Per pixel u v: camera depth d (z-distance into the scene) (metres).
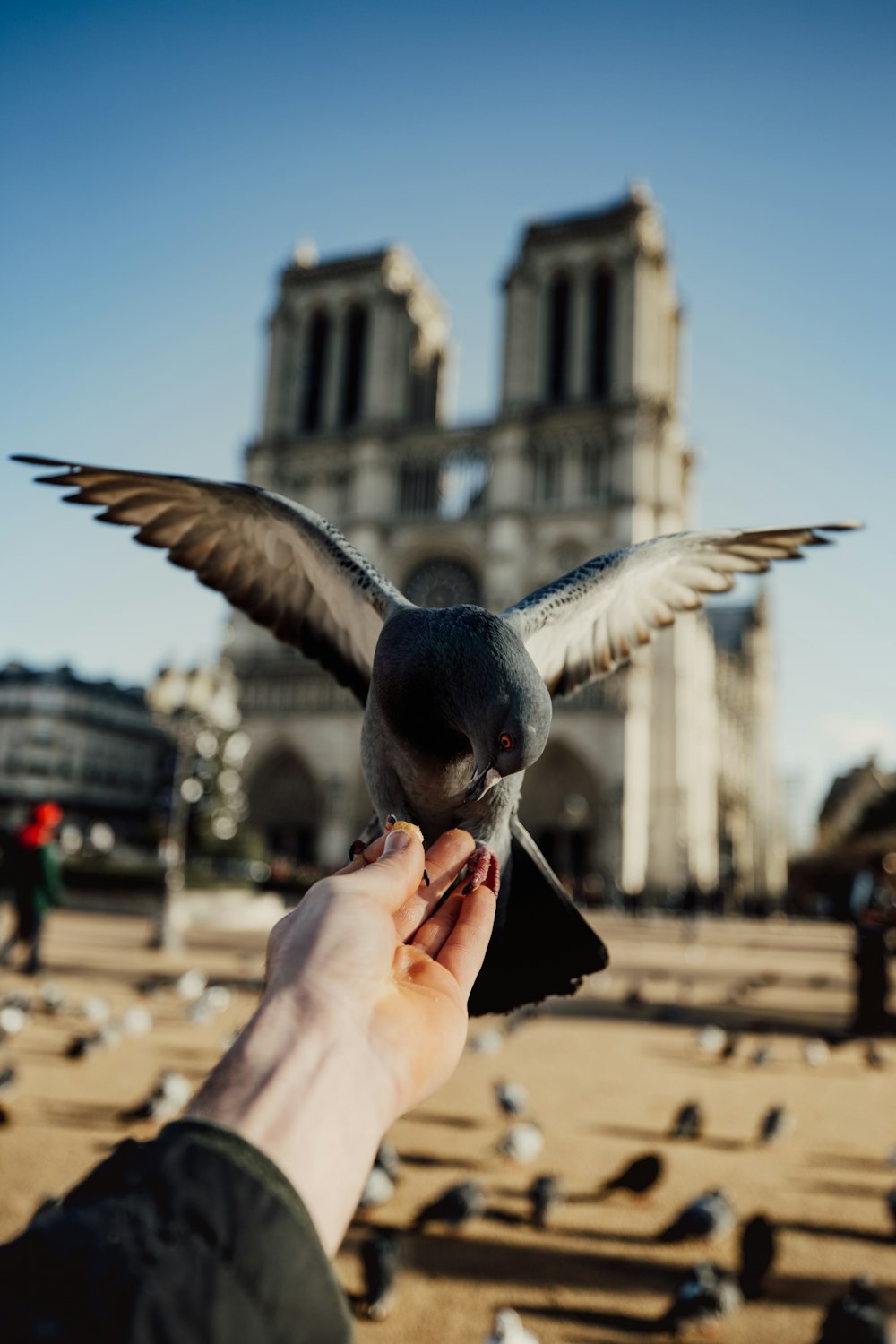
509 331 72.31
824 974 26.58
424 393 82.25
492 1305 5.96
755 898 91.69
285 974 1.37
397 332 76.56
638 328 68.88
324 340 80.06
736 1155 9.09
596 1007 18.27
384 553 71.38
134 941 26.97
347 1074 1.22
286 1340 0.88
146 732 91.75
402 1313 5.83
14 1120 9.08
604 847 59.50
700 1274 5.73
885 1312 5.93
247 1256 0.89
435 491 72.88
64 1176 7.67
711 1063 13.36
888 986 16.11
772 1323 5.82
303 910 1.50
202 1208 0.91
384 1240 5.98
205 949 25.66
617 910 57.84
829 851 76.19
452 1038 1.44
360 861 1.94
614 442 67.62
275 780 70.69
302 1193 1.03
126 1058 11.75
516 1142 8.21
